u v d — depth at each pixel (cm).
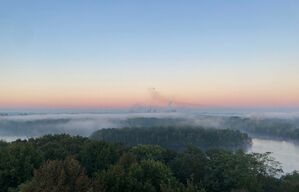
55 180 4375
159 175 5956
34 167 6450
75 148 8688
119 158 7231
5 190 5734
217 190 7344
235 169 7438
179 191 5100
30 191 4309
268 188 7625
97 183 4722
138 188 5291
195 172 7819
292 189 7325
